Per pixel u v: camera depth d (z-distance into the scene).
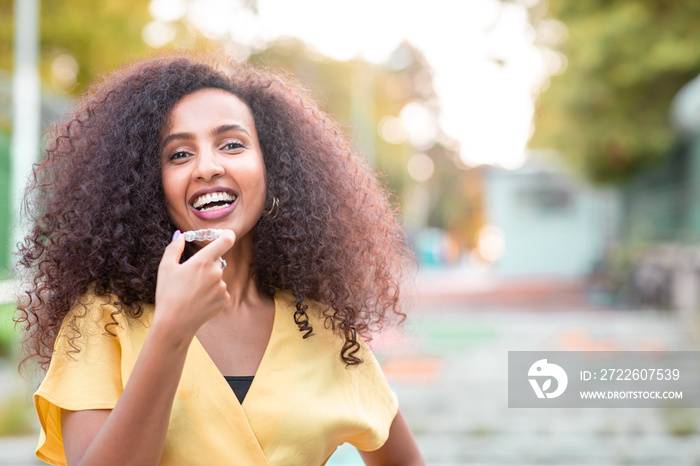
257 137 1.59
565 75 15.19
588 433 5.59
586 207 21.61
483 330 11.84
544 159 21.42
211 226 1.46
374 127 29.23
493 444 5.39
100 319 1.37
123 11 12.35
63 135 1.59
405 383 7.64
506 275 21.78
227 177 1.47
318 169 1.71
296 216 1.63
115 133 1.51
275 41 23.22
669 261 13.82
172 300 1.18
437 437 5.62
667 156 16.14
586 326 11.80
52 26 12.02
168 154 1.49
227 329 1.49
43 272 1.48
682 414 5.85
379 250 1.79
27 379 1.71
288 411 1.39
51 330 1.47
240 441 1.34
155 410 1.17
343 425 1.46
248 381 1.43
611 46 14.18
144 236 1.46
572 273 21.50
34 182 1.60
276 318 1.51
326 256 1.64
